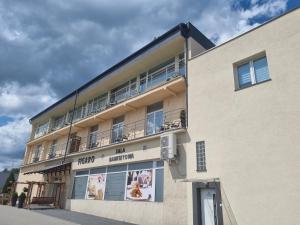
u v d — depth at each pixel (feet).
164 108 53.98
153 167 48.44
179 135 44.09
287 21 34.76
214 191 36.45
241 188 32.83
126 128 62.39
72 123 80.07
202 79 43.80
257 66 37.42
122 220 49.52
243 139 34.60
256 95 35.09
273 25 36.22
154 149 48.39
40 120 111.45
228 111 37.78
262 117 33.50
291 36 33.71
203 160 38.93
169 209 41.45
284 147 30.30
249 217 31.09
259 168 31.83
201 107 42.04
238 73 39.68
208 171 37.35
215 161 36.94
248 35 39.06
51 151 96.07
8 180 141.28
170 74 54.95
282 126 31.19
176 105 51.37
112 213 52.60
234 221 32.35
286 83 32.40
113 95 73.36
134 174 51.96
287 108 31.37
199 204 37.70
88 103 84.43
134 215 47.70
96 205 57.98
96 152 64.03
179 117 49.32
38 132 112.88
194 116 42.63
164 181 43.91
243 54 38.81
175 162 43.11
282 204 28.68
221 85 40.24
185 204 39.40
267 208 29.78
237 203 32.71
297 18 33.81
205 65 44.27
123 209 50.55
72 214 56.90
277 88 33.09
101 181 59.93
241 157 34.06
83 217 52.16
